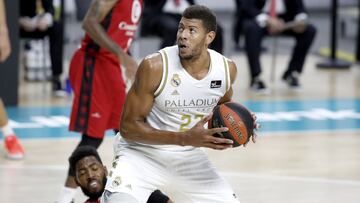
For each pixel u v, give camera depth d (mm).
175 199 9719
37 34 20609
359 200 12680
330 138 17172
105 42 11398
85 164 9922
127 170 9117
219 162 14961
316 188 13336
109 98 11977
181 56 8586
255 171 14367
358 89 22828
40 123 18016
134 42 24344
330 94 22031
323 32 33969
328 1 39094
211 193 9406
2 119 14922
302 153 15805
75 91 12000
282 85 23188
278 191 13117
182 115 8992
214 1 37531
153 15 21078
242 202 12477
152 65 8648
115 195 8969
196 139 8586
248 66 23594
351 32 32406
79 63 11977
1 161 14836
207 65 8820
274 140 16875
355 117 19297
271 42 31719
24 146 15938
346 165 14945
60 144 16172
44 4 20594
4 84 19547
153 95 8820
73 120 11984
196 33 8523
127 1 11664
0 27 13859
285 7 22703
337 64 26031
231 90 9320
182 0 21359
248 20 22078
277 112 19656
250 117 8828
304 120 18875
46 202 12359
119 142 9477
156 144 8883
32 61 23125
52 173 14047
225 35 32062
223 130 8555
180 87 8750
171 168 9266
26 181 13531
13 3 19281
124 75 12000
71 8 31375
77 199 12469
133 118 8852
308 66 26562
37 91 21750
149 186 9211
